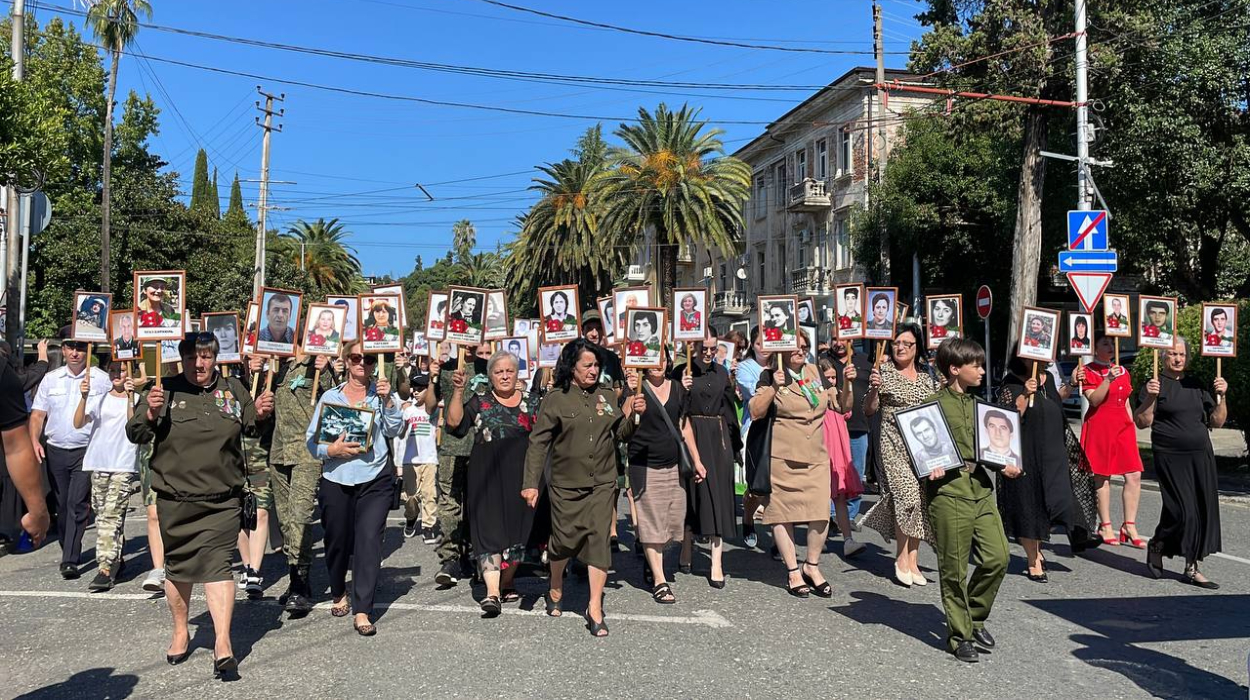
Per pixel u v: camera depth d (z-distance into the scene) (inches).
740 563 312.7
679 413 263.6
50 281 1349.7
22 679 195.5
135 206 1414.9
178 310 266.4
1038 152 771.4
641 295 295.6
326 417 227.9
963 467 206.4
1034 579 281.7
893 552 327.9
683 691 184.7
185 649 206.5
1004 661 204.7
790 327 265.7
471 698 181.2
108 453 273.4
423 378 347.9
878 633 226.2
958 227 1052.5
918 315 1056.8
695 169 1188.5
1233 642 219.0
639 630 228.4
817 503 262.1
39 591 273.0
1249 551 323.6
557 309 327.6
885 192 1072.2
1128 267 882.8
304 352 257.3
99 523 274.2
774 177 1717.5
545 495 249.8
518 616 242.5
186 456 197.5
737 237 1250.0
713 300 2026.3
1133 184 741.9
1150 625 233.5
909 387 265.4
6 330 636.7
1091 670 198.7
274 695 184.4
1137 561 308.5
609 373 321.7
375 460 233.0
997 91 762.2
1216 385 299.9
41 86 1190.9
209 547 197.2
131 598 264.2
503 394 248.2
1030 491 271.6
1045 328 270.8
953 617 207.5
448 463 273.7
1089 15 729.0
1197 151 709.9
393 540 357.1
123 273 1385.3
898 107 1323.8
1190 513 273.4
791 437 262.7
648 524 257.0
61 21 1419.8
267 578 293.7
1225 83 696.4
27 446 124.0
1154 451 283.3
